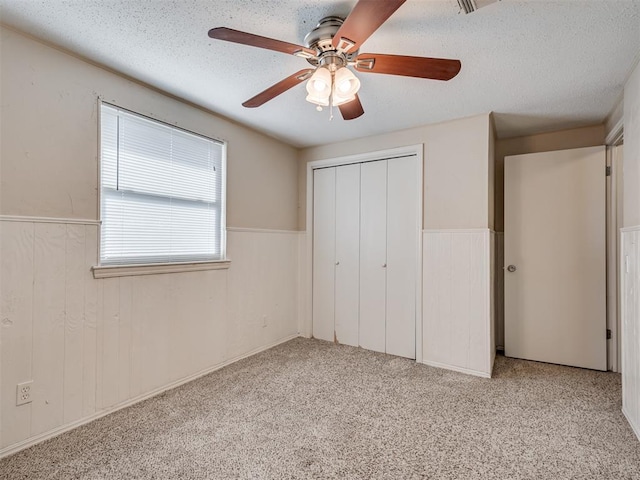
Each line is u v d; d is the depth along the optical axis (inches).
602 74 80.2
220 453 65.3
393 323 125.9
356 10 46.6
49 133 69.9
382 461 63.2
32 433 67.1
